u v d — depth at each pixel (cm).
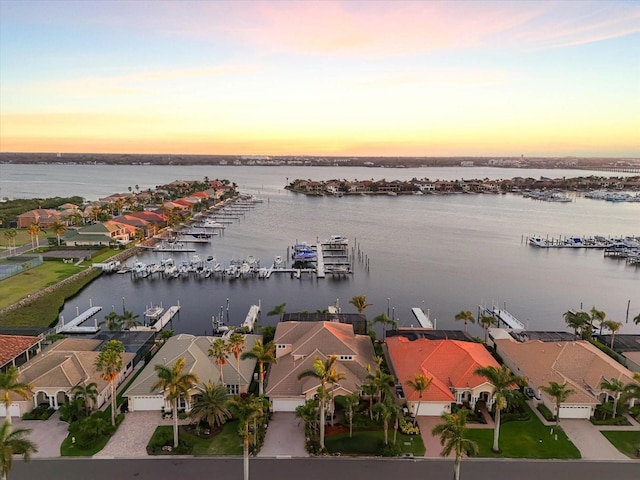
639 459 5672
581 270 16800
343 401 6094
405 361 7681
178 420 6412
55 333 9325
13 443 4697
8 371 5803
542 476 5322
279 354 8088
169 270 15438
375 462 5556
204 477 5247
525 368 7519
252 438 5766
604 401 6944
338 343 7588
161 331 9644
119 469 5388
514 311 12462
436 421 6500
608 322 8794
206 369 7119
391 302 13025
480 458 5638
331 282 14900
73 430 5950
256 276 15412
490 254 19188
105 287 14150
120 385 7400
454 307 12675
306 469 5412
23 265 14675
